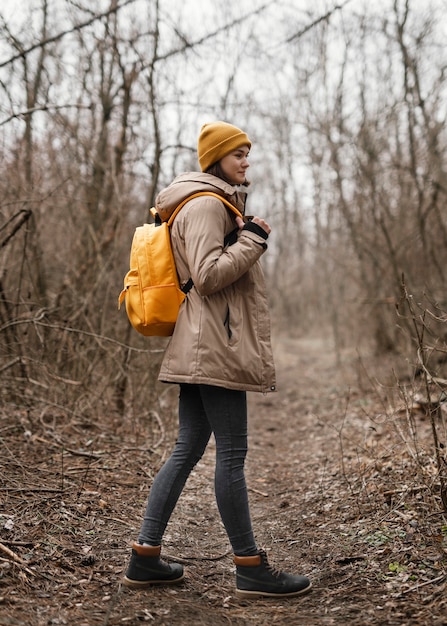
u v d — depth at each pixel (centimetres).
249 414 729
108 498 344
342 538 303
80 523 302
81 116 686
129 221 648
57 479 357
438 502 302
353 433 537
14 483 334
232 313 242
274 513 364
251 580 244
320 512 348
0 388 470
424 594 233
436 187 740
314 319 2289
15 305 501
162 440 476
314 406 732
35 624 207
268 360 246
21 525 285
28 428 441
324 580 261
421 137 797
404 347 707
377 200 895
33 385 517
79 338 530
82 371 530
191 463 253
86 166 660
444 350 319
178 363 238
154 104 577
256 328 246
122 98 661
